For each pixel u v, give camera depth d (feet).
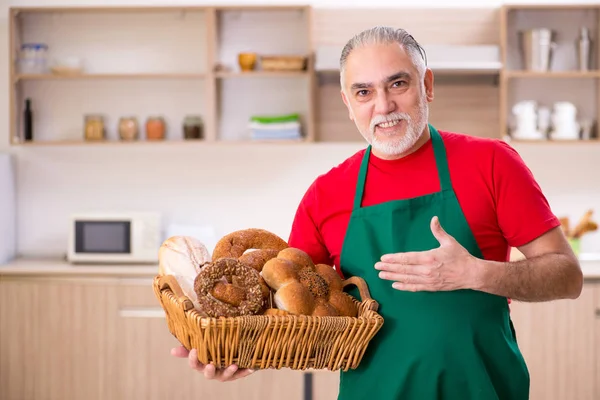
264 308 5.37
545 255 5.50
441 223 5.76
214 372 5.26
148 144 13.76
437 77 14.07
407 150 5.93
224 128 14.44
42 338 12.82
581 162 14.32
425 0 14.23
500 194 5.70
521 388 5.74
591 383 12.51
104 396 12.78
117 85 14.52
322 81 14.08
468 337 5.57
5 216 14.16
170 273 5.74
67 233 14.71
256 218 14.57
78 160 14.66
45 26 14.44
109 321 12.75
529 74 13.34
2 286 12.82
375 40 5.65
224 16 14.29
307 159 14.48
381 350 5.71
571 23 14.07
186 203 14.61
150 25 14.46
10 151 14.65
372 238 5.92
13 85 13.80
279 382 12.60
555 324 12.51
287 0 14.37
